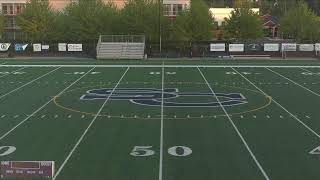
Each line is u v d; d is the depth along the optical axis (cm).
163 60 4662
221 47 5128
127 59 4769
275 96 2481
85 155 1447
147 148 1521
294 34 7100
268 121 1903
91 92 2588
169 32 5444
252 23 5916
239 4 6159
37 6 5981
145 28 5475
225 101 2320
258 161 1395
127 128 1781
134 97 2427
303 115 2014
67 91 2627
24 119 1934
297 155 1452
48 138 1642
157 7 5550
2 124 1848
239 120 1917
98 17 5634
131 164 1362
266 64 4188
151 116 1984
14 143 1579
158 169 1320
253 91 2638
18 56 5075
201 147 1535
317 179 1246
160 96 2453
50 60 4603
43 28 5922
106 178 1246
